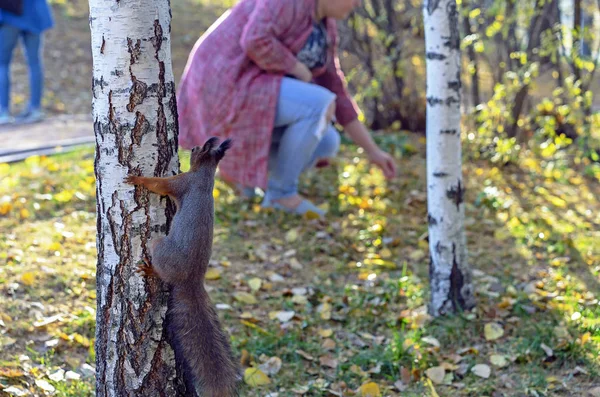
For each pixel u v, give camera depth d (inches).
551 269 211.8
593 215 261.9
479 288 196.4
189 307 117.6
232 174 228.8
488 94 358.0
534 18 315.9
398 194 272.2
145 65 115.0
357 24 339.6
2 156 300.2
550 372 158.2
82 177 265.3
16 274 186.4
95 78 116.5
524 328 174.1
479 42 289.7
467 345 170.2
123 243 118.3
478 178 297.0
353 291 196.4
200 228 116.6
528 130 324.8
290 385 154.0
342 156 315.3
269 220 241.3
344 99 241.8
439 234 179.9
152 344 120.6
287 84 222.5
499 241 234.8
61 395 142.2
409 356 162.4
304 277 206.2
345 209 256.2
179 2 703.7
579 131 307.1
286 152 231.1
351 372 158.2
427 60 177.6
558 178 303.9
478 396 150.5
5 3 384.5
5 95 402.0
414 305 189.8
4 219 225.0
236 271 205.3
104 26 113.7
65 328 165.3
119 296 119.7
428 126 179.5
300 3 218.4
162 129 118.3
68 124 397.7
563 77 335.9
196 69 229.3
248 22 220.2
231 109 223.0
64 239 213.5
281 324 177.2
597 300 186.5
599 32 367.6
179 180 116.9
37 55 403.5
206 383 117.3
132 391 121.5
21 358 151.9
